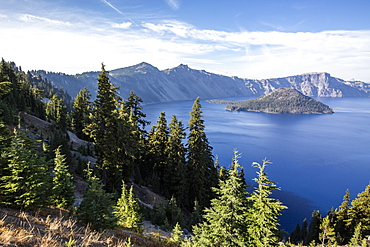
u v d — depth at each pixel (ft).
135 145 99.50
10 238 23.04
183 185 115.24
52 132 164.76
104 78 85.92
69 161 109.19
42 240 24.99
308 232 153.99
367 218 123.85
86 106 206.28
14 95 182.39
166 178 126.11
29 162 41.96
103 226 40.27
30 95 212.43
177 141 122.52
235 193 41.88
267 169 338.54
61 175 54.80
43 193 44.01
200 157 115.65
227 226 41.91
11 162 41.55
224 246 41.34
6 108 135.33
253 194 42.29
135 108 130.41
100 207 40.42
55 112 230.89
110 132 86.28
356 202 128.88
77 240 30.01
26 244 23.39
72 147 144.25
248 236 41.24
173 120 124.88
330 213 143.54
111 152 86.79
